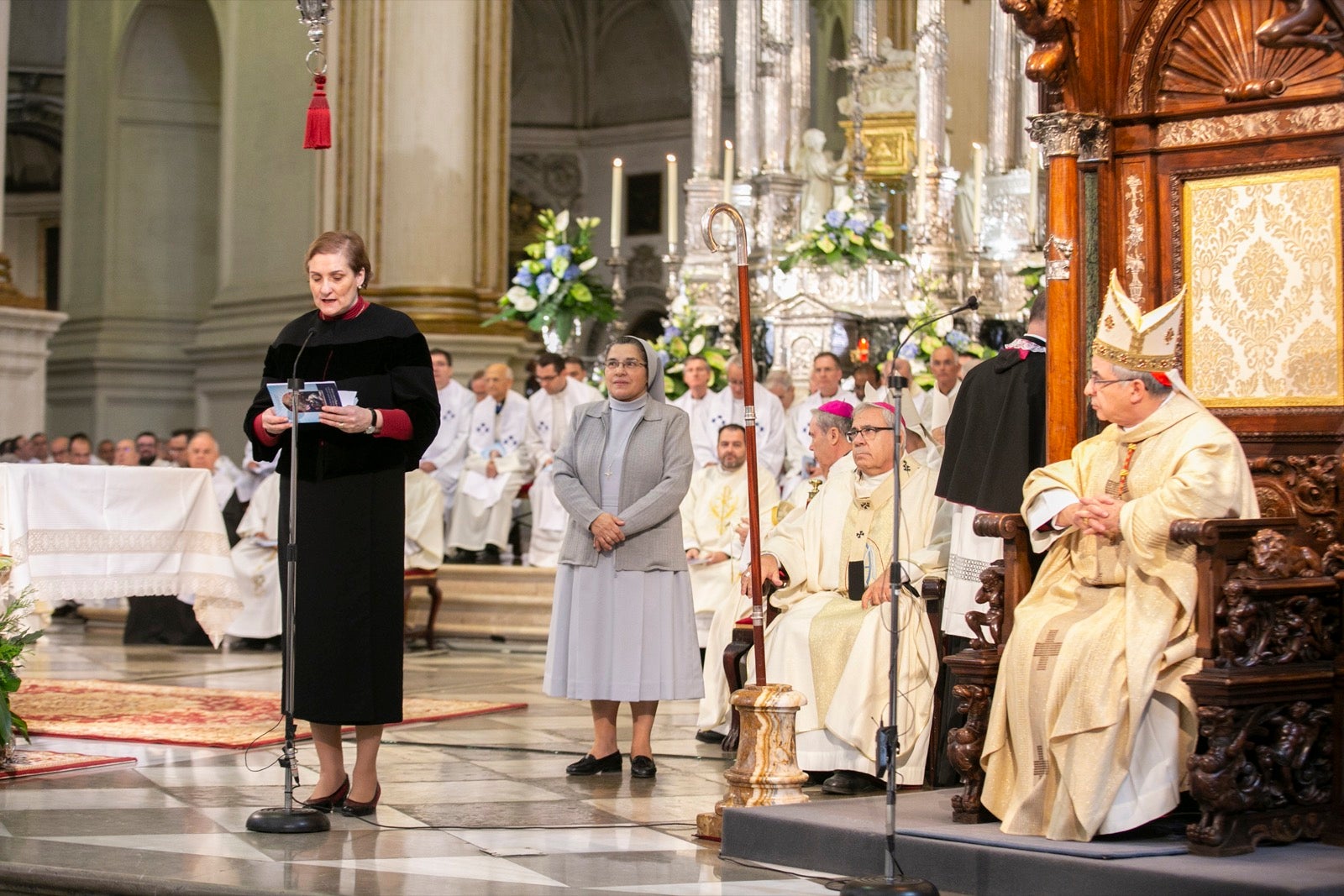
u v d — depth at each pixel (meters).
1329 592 5.18
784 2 15.07
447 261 17.64
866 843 5.15
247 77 20.42
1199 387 6.02
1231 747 4.83
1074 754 5.03
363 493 6.05
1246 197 5.95
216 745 7.85
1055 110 6.12
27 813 6.10
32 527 8.23
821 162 15.64
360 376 6.12
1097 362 5.46
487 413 14.84
